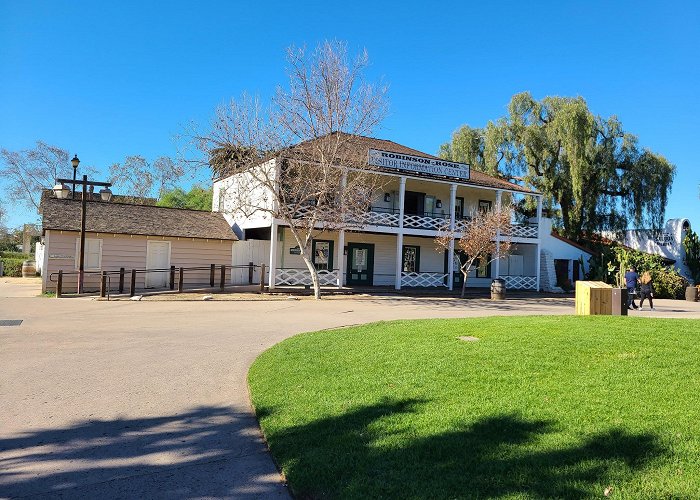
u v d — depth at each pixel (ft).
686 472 12.00
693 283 113.70
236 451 16.06
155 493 13.26
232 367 26.76
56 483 13.83
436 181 88.53
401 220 84.48
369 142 93.66
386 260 94.53
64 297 62.03
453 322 37.37
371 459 13.80
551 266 104.37
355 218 72.13
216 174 78.84
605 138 118.52
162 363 27.45
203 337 35.50
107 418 19.03
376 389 19.75
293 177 68.69
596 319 36.65
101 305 54.29
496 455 13.37
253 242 83.30
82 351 30.22
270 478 14.16
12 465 14.98
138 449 16.19
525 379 19.69
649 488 11.39
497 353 23.84
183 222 79.82
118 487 13.60
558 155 118.62
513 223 101.14
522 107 124.06
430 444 14.29
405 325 36.58
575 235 116.06
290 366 24.58
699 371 20.26
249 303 59.62
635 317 38.86
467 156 131.75
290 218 66.74
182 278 70.44
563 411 16.05
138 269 72.02
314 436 15.76
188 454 15.81
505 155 125.08
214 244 78.74
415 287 93.09
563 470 12.40
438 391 18.83
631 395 17.31
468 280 102.32
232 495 13.14
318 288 67.21
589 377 19.58
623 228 118.62
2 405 20.30
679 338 27.02
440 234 86.69
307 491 12.78
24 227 180.24
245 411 19.94
